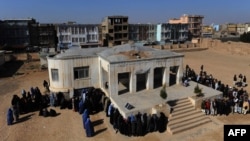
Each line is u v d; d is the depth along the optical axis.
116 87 23.17
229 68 42.94
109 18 79.75
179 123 19.02
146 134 18.14
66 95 25.88
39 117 21.48
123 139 17.50
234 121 19.83
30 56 53.38
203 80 28.22
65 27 76.38
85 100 21.98
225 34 123.00
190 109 20.89
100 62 25.77
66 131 18.88
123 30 82.62
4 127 19.73
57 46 73.94
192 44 76.00
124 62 22.88
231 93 23.17
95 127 19.34
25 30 72.94
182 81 27.17
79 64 25.64
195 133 18.16
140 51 25.83
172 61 25.42
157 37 93.25
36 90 24.38
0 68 42.47
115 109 19.28
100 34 84.81
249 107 21.22
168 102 21.38
